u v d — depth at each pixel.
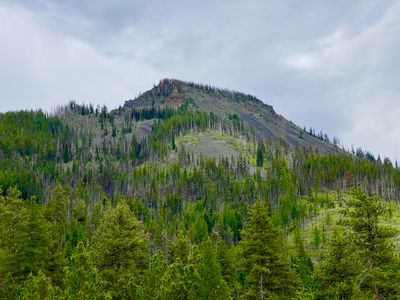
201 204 174.12
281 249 38.62
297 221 138.62
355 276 37.78
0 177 159.50
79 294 30.50
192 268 35.09
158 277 36.41
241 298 37.59
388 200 161.00
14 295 35.66
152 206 180.62
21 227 46.38
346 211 34.66
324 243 111.00
